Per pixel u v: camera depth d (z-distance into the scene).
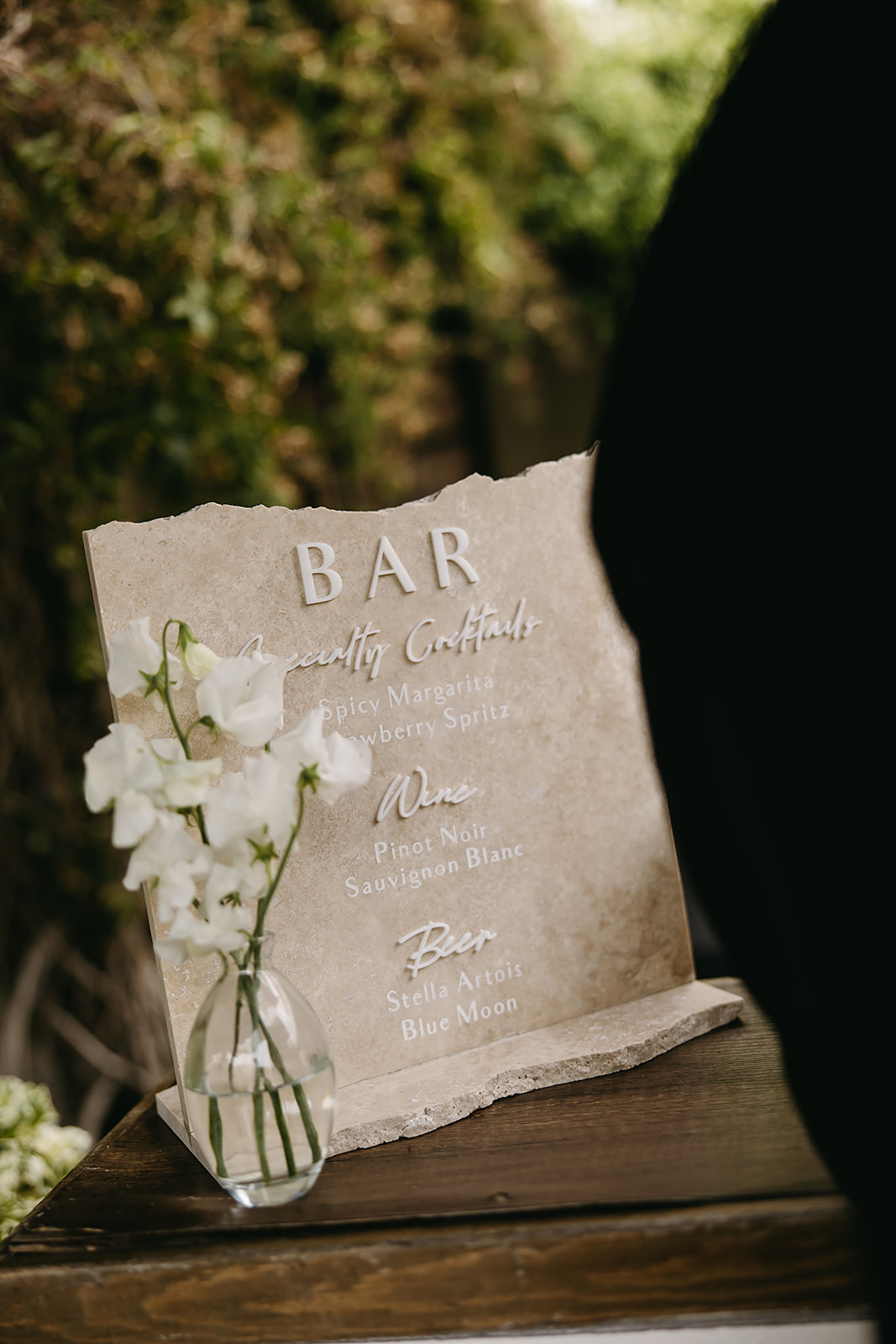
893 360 0.59
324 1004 1.00
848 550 0.61
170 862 0.78
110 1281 0.77
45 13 1.66
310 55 2.24
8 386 1.76
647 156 3.27
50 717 1.96
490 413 3.71
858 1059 0.63
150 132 1.76
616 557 0.79
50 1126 1.33
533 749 1.10
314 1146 0.83
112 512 1.91
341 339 2.38
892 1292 0.62
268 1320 0.77
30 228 1.69
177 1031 0.95
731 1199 0.77
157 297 1.84
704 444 0.69
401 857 1.04
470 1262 0.76
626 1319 0.76
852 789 0.61
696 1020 1.08
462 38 2.78
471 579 1.08
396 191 2.58
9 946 1.93
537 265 3.23
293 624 1.01
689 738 0.74
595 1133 0.90
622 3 3.32
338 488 2.63
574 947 1.11
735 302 0.65
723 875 0.76
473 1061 1.03
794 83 0.63
